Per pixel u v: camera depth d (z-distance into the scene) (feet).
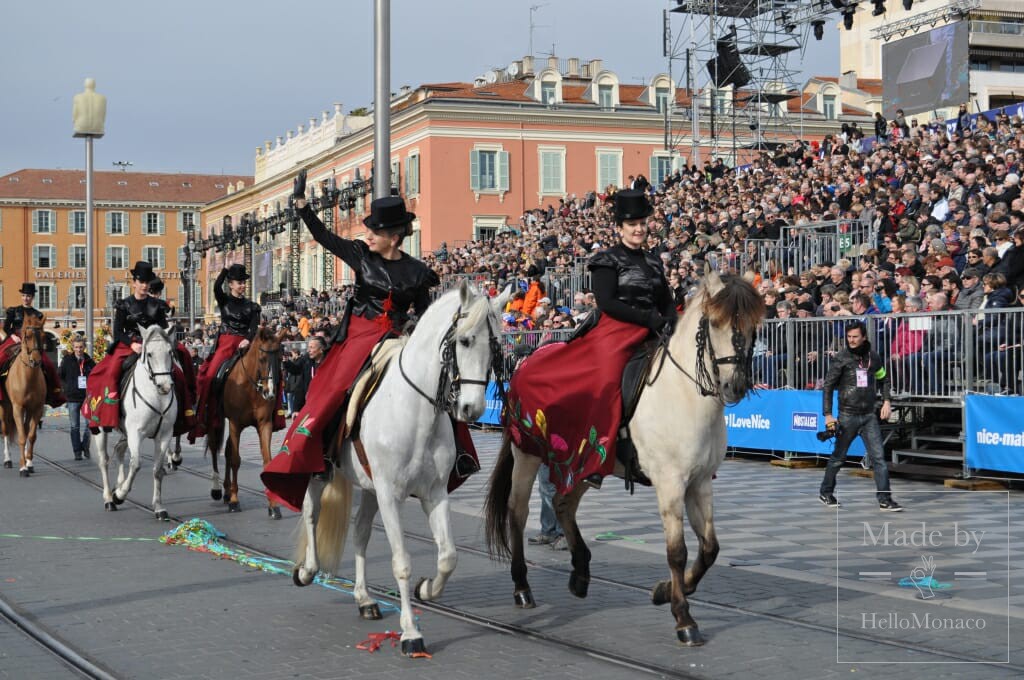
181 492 52.37
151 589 30.22
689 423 24.09
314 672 22.12
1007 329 47.37
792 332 58.13
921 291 55.21
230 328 47.83
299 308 159.02
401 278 27.14
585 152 194.18
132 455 44.09
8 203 334.44
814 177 90.48
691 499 25.22
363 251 27.40
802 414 56.95
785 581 29.99
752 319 23.22
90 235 108.88
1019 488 47.44
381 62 47.26
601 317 27.14
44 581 31.35
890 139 94.89
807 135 188.96
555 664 22.53
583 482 27.35
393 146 200.95
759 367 60.29
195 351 112.68
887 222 70.23
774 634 24.50
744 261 74.23
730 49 129.80
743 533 37.86
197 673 22.08
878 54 219.41
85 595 29.45
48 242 339.57
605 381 25.61
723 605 27.35
